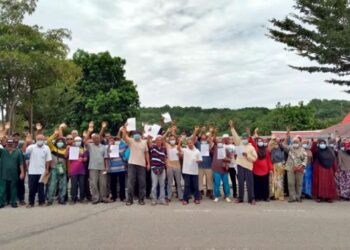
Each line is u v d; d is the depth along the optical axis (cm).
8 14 2519
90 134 1296
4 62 2355
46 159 1183
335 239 742
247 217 966
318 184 1284
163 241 723
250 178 1236
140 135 1217
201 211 1060
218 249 672
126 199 1308
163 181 1211
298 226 858
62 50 2644
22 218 961
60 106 4003
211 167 1359
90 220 927
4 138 1257
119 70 4659
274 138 1365
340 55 1964
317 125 5422
